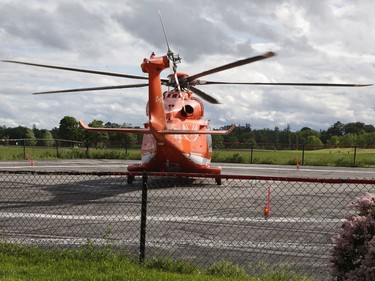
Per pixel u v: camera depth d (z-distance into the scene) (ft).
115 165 95.96
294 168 95.30
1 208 39.93
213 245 27.68
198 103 61.00
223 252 26.16
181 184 59.72
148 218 35.68
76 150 138.82
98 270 21.63
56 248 26.78
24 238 29.17
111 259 23.30
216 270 21.89
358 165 105.60
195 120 59.52
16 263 22.56
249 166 99.40
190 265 22.53
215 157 115.24
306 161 110.22
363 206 18.26
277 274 21.26
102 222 34.24
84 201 44.42
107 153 125.29
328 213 38.50
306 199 46.68
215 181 61.21
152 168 58.95
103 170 82.38
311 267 23.39
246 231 31.37
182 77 60.54
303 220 35.32
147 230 31.53
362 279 16.94
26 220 34.83
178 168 58.34
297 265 23.72
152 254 25.59
